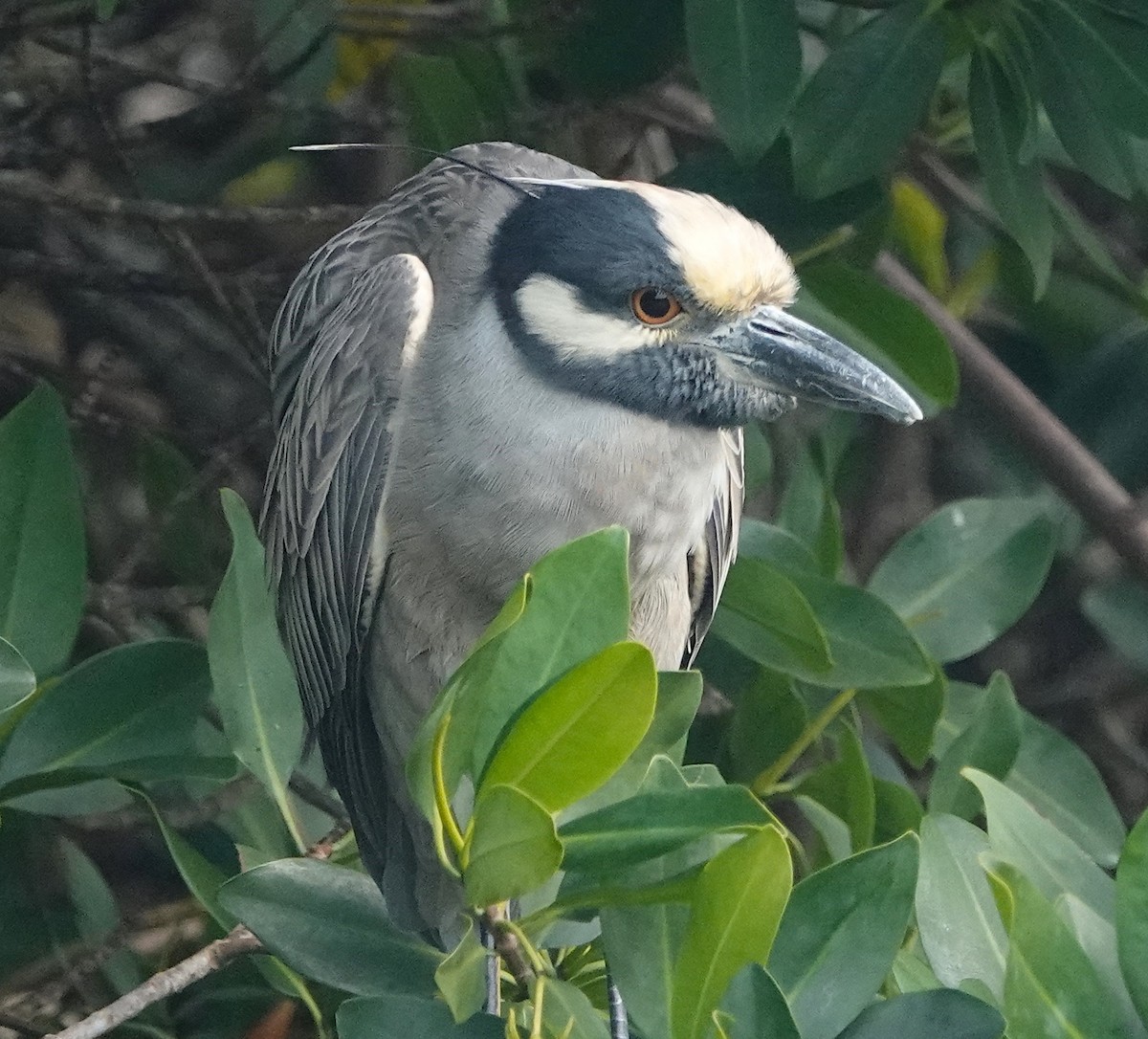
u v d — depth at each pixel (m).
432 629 7.12
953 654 7.60
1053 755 7.28
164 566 8.72
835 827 6.49
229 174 8.80
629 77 7.68
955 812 6.35
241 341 8.52
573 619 4.72
